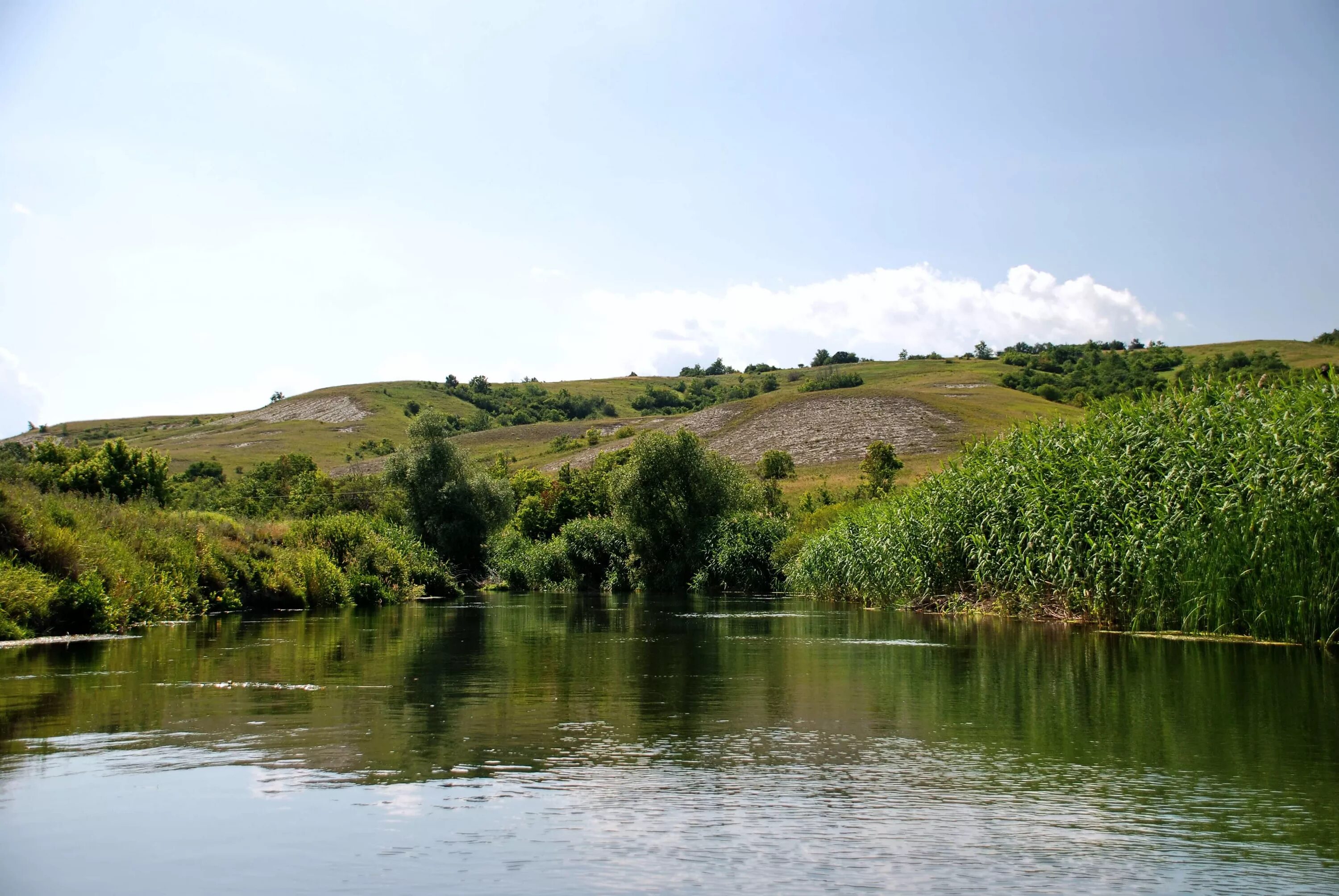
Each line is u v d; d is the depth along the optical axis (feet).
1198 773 22.03
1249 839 17.13
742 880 15.11
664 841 17.11
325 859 16.20
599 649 51.80
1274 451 51.19
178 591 78.59
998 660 44.83
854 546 102.63
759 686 36.50
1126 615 60.18
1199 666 41.16
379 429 482.28
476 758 23.61
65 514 74.69
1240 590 52.19
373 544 119.65
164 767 22.49
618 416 577.84
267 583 96.22
